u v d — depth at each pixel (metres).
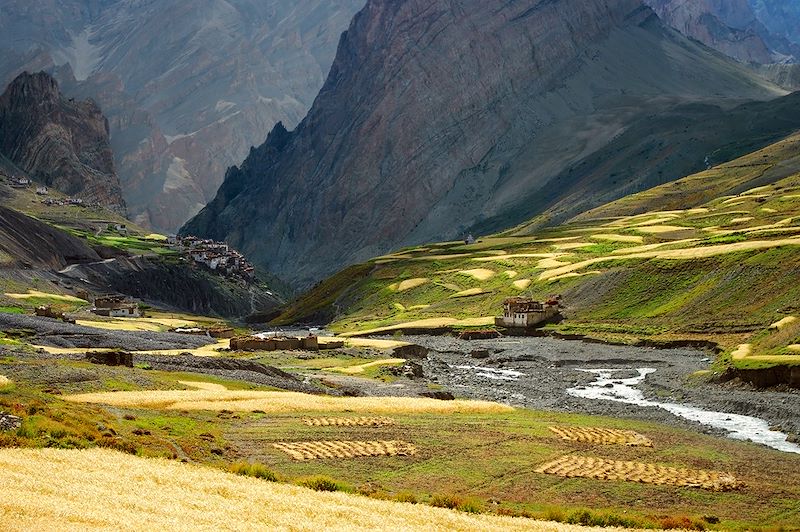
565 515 63.28
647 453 86.25
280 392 109.19
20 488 52.44
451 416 101.31
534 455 82.12
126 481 57.44
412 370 158.88
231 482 61.62
